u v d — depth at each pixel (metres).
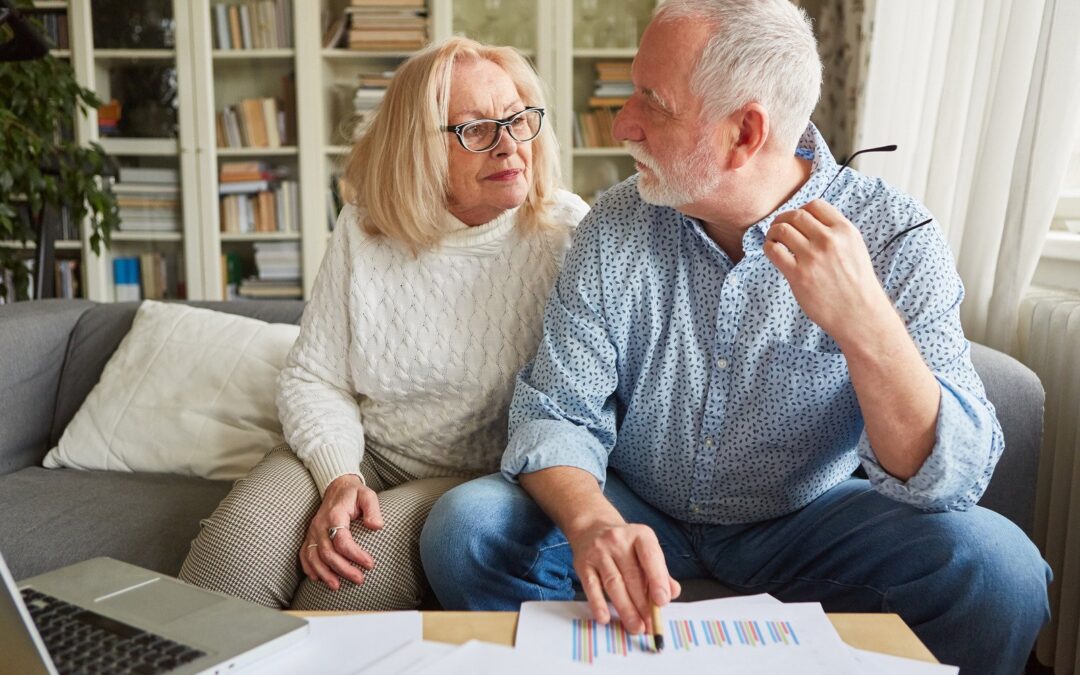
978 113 1.93
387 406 1.52
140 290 3.58
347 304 1.51
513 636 0.88
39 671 0.74
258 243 3.56
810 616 0.90
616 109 3.47
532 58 3.45
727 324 1.22
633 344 1.29
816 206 1.06
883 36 2.50
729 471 1.28
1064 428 1.64
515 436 1.24
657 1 3.42
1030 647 1.10
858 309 1.02
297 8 3.39
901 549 1.14
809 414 1.22
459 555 1.16
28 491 1.68
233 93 3.50
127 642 0.83
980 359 1.46
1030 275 1.76
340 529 1.26
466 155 1.40
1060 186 1.73
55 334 1.99
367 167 1.47
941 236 1.20
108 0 3.43
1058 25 1.65
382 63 3.47
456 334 1.45
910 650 0.85
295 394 1.51
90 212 3.47
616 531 0.97
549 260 1.47
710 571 1.35
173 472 1.78
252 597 1.26
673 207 1.20
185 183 3.49
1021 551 1.09
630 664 0.82
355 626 0.90
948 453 1.05
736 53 1.10
